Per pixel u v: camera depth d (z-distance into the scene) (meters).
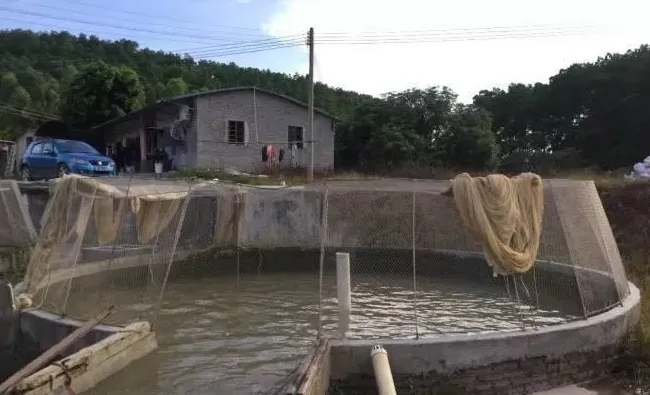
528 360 7.51
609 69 31.25
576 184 9.44
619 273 9.72
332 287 12.74
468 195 8.44
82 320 8.26
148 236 10.68
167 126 25.77
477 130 28.56
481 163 28.48
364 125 29.84
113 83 30.75
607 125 30.27
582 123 32.50
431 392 7.17
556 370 7.68
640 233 14.05
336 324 9.52
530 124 36.28
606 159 29.22
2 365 8.41
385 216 15.15
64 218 9.45
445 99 29.83
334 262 15.11
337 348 7.07
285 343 8.55
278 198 15.15
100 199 9.92
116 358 7.26
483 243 8.50
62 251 10.24
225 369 7.52
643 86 28.39
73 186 9.41
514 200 8.61
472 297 11.67
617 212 14.86
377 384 6.61
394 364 7.11
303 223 15.32
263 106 25.56
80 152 19.39
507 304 11.00
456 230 14.43
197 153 23.98
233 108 24.78
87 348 6.95
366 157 29.06
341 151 30.66
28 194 13.97
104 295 11.12
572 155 28.36
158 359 7.89
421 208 14.86
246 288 12.62
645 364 7.99
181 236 13.95
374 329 9.04
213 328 9.34
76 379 6.51
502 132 37.84
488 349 7.32
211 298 11.52
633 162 28.08
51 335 8.23
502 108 38.31
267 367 7.57
